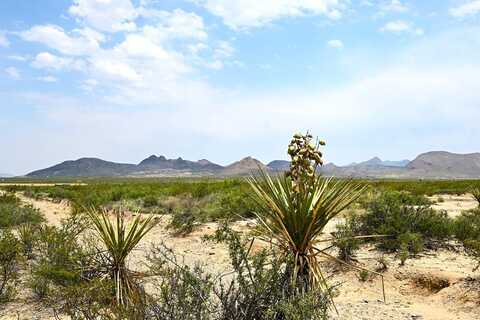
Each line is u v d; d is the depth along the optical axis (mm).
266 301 4500
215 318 4594
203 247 10625
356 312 6105
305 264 4895
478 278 7152
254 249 7191
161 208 19672
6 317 5703
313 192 4879
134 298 5387
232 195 18938
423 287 7535
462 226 10547
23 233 9492
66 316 5668
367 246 10211
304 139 4977
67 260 6746
